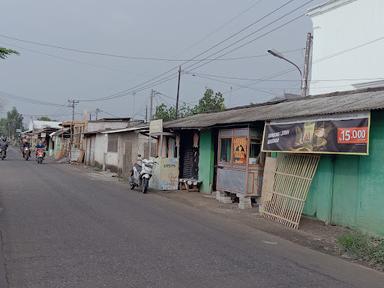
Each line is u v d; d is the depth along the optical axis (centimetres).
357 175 1059
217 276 620
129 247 773
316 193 1199
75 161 4056
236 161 1513
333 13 1919
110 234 876
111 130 3159
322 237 1002
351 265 763
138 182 1836
